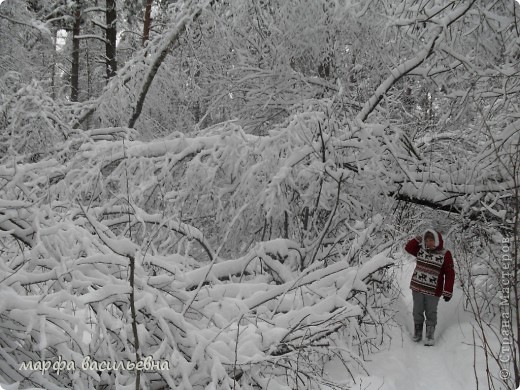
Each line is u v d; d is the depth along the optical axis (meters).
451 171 7.55
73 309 3.88
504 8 7.12
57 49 23.06
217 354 3.94
